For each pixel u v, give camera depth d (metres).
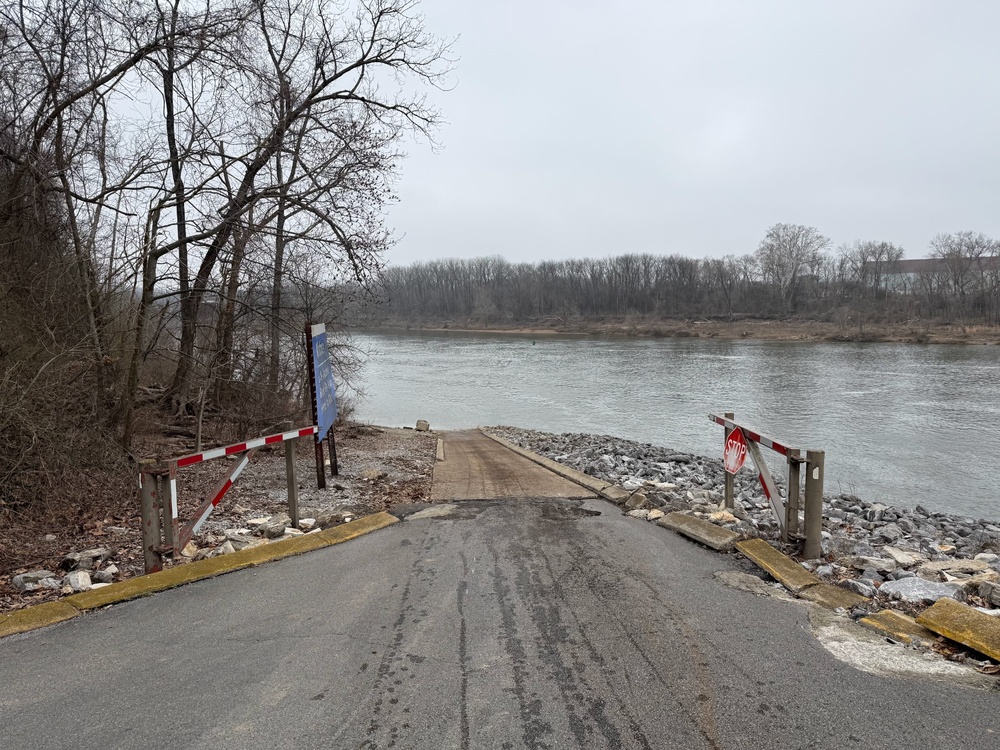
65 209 8.48
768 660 3.14
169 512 4.55
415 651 3.29
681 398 28.77
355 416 23.39
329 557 5.01
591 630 3.52
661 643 3.35
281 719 2.65
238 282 9.91
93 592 4.09
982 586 4.01
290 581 4.42
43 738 2.52
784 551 5.00
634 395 30.06
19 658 3.25
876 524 8.48
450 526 6.02
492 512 6.64
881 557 5.12
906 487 14.00
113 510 6.37
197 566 4.60
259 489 7.79
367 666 3.12
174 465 4.54
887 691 2.83
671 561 4.79
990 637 3.16
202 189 9.11
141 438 9.75
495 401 29.38
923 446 18.19
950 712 2.65
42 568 4.74
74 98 7.88
